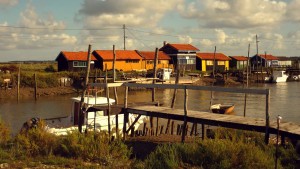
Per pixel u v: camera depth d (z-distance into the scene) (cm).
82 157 1148
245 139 1263
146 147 1522
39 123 1680
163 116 1574
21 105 3925
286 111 3481
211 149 1020
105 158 1120
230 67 9094
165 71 6062
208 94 5188
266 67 9188
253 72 7944
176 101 4319
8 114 3278
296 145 1154
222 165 945
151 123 1983
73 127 2006
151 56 7394
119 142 1274
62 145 1192
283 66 10025
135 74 5944
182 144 1159
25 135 1310
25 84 4991
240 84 7212
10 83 4872
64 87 5256
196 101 4316
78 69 6297
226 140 1088
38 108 3691
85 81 2280
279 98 4672
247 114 3303
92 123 2092
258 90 1259
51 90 5056
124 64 6825
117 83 1805
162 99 4538
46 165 1035
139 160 1161
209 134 1605
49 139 1245
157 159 1033
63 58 6316
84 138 1236
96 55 6662
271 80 7712
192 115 1487
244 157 955
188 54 8038
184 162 1033
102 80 5362
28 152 1155
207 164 988
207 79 7069
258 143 1190
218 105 3397
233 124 1316
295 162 1017
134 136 1791
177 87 1531
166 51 8069
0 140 1333
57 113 3366
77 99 2269
